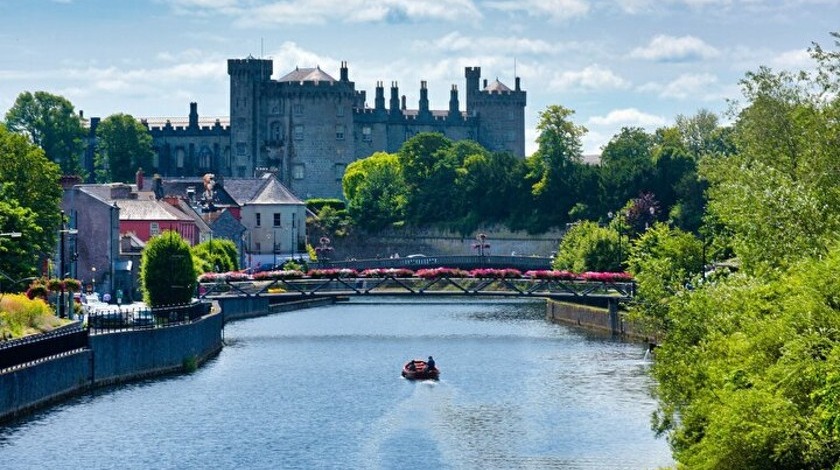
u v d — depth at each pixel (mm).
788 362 70812
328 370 149875
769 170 98750
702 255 141250
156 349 142625
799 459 69812
